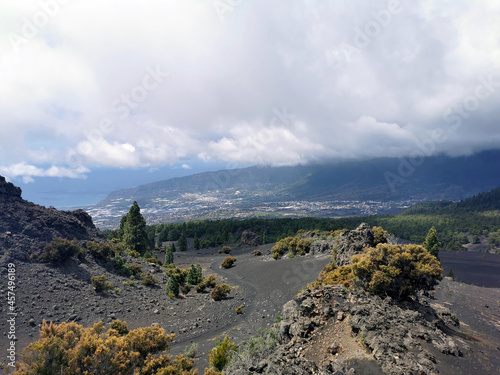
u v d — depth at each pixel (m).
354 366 17.94
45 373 16.86
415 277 27.64
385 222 161.88
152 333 23.77
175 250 122.44
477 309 40.72
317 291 26.66
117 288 46.88
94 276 46.00
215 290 52.75
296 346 21.69
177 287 52.31
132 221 85.56
